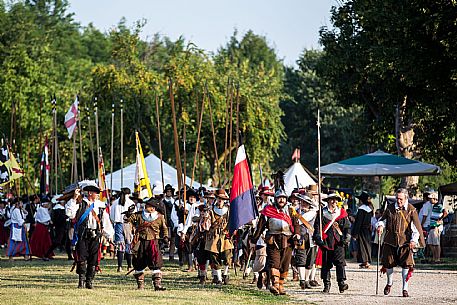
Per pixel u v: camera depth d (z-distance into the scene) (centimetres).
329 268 2695
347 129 10925
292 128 12419
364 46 5834
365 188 6969
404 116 5878
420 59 4691
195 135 7400
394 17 4712
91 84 7944
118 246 3538
